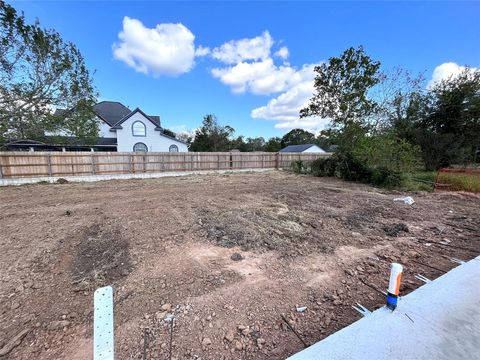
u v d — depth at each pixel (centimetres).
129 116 2219
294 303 238
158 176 1406
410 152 1072
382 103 1512
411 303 224
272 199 711
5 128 1103
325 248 366
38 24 1084
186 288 261
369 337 183
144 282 273
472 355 167
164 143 2391
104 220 498
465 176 920
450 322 199
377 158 1095
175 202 670
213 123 3659
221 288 262
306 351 171
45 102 1182
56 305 238
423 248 368
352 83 1303
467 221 502
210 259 328
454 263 319
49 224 472
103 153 1311
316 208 598
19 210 587
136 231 432
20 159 1109
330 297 249
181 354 177
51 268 307
